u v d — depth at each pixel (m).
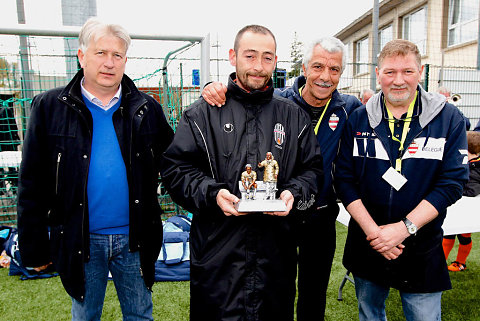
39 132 1.59
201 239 1.48
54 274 3.35
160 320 2.61
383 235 1.66
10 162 4.42
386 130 1.74
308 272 2.14
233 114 1.48
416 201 1.70
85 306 1.73
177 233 3.46
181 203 1.45
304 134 1.58
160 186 5.02
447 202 1.63
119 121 1.67
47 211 1.67
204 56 2.83
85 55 1.56
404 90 1.63
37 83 4.52
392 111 1.74
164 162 1.51
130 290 1.83
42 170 1.62
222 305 1.43
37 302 2.85
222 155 1.46
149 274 1.82
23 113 4.93
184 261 3.26
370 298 1.93
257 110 1.50
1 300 2.88
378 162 1.75
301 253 2.14
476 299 2.86
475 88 7.44
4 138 5.05
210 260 1.44
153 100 1.83
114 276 1.85
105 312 2.71
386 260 1.78
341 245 4.06
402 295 1.84
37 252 1.65
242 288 1.43
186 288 3.10
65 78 4.53
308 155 1.58
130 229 1.71
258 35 1.43
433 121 1.66
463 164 1.62
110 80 1.60
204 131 1.47
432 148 1.65
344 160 1.89
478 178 2.92
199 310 1.49
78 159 1.60
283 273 1.50
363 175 1.81
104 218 1.70
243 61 1.45
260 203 1.29
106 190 1.67
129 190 1.69
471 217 2.26
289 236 1.51
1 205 5.05
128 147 1.68
